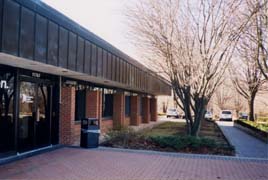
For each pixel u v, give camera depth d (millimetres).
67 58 11680
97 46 14758
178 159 11445
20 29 8867
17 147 11469
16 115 11344
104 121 20938
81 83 17391
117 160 10945
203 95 16656
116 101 23031
